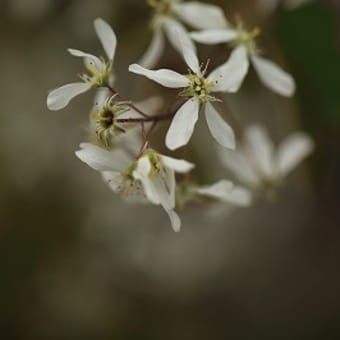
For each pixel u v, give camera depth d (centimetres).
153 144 35
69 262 52
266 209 58
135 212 52
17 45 48
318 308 59
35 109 50
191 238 54
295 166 40
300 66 39
